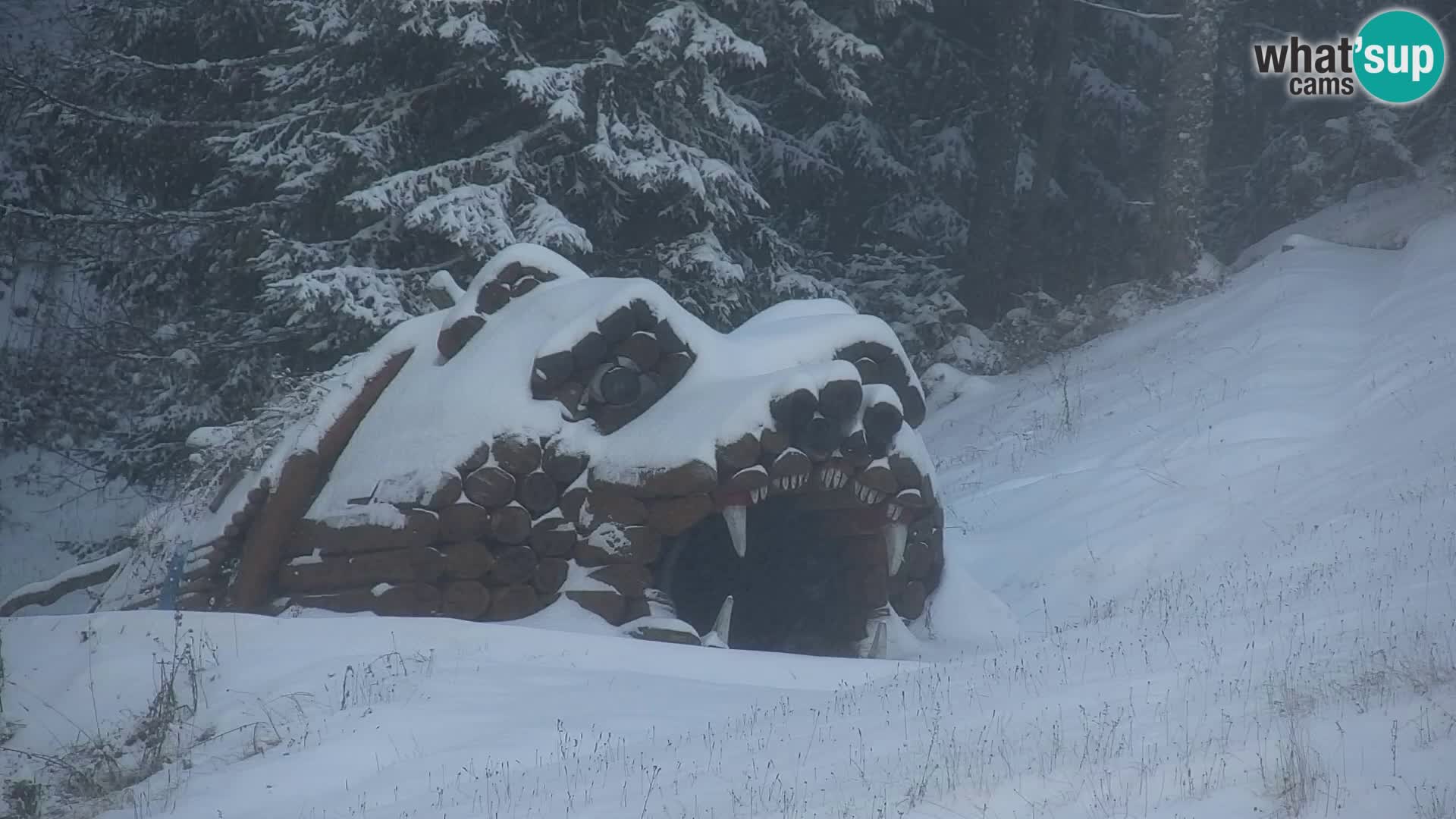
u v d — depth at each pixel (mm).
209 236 80500
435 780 30672
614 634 44906
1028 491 62344
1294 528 48688
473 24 71438
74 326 98188
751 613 53562
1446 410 53375
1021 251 104938
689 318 48562
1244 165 119000
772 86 102062
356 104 77938
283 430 51875
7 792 34625
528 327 48781
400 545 46188
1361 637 32062
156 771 35031
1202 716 28109
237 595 49375
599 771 30000
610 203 79688
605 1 79625
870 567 49000
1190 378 67938
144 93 85688
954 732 29484
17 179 92125
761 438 44094
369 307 71938
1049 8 111812
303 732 34969
